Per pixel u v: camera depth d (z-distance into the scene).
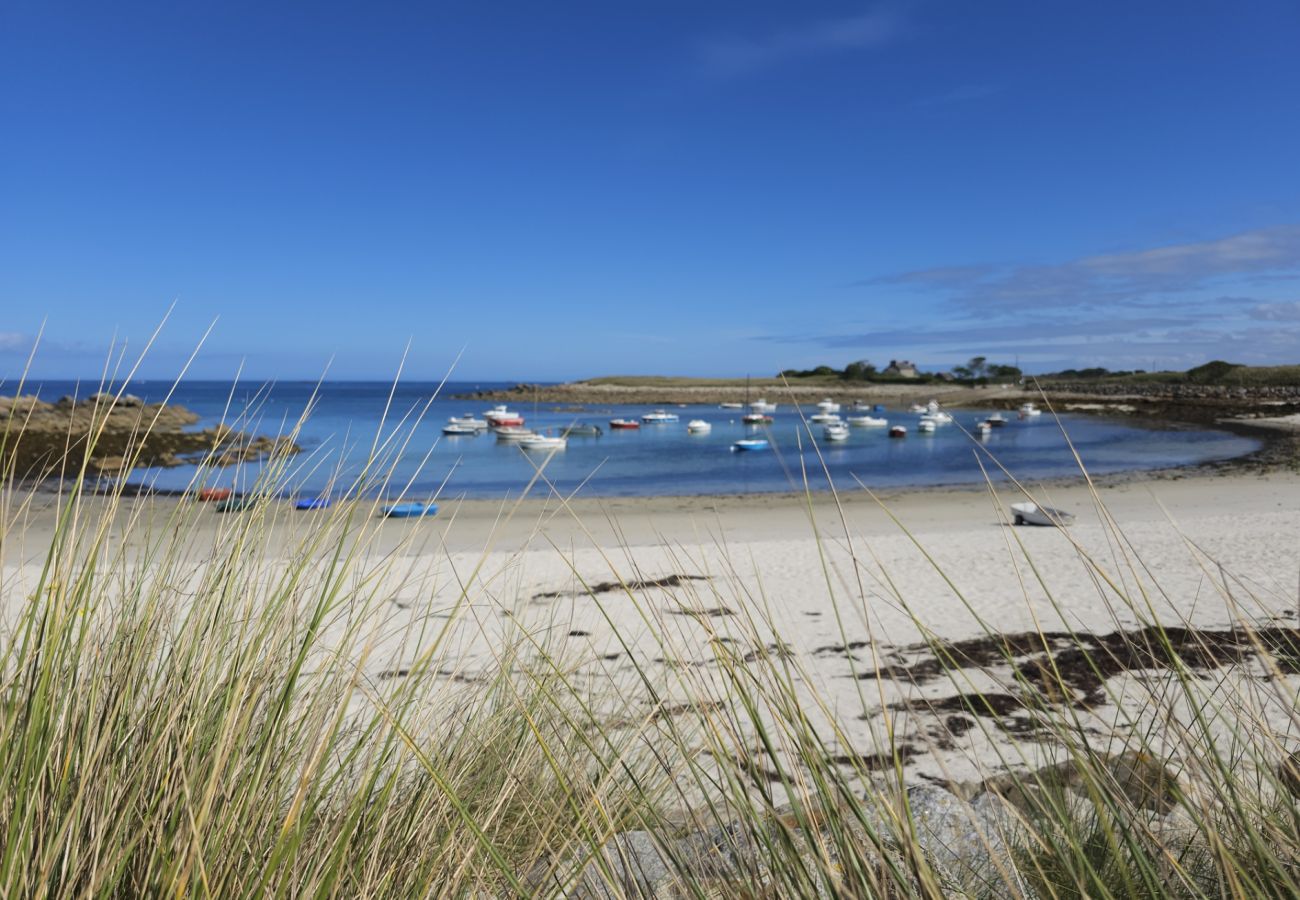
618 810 1.82
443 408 91.50
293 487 1.94
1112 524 1.59
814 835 1.22
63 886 1.16
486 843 1.40
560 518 20.12
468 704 2.31
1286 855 1.27
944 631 8.26
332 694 1.72
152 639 1.59
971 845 1.88
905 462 39.06
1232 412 72.62
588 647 2.73
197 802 1.28
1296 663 1.75
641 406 101.94
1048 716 1.54
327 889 1.30
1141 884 1.40
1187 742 1.38
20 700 1.30
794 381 129.25
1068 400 91.31
